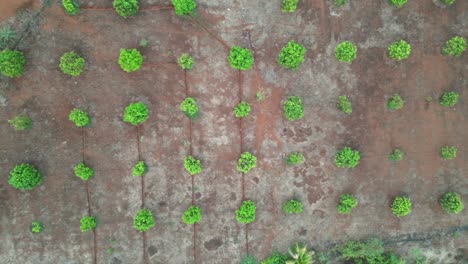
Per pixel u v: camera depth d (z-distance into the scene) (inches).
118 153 517.7
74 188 515.2
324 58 534.6
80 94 508.1
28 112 504.1
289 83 531.8
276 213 539.2
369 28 537.6
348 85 539.2
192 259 531.2
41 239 513.3
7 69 471.8
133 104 494.0
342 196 533.6
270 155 535.5
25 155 506.3
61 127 509.4
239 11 520.7
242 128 530.0
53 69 503.5
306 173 541.3
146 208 522.9
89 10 503.5
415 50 544.7
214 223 532.7
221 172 530.6
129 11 489.4
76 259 518.0
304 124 536.7
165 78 517.0
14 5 493.0
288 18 526.6
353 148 543.2
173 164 524.4
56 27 500.7
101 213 518.9
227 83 523.8
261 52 525.7
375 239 539.8
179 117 521.7
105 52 508.1
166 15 511.8
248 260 536.4
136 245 524.1
